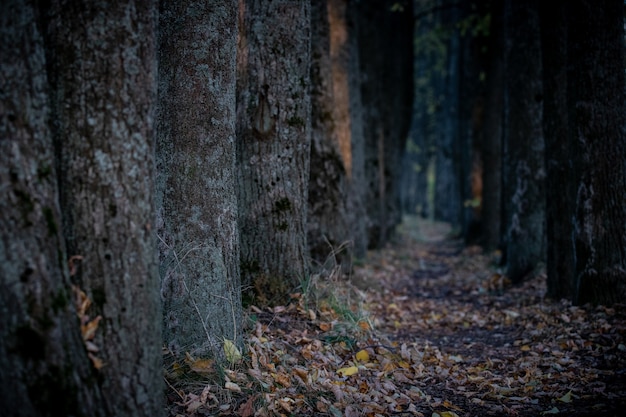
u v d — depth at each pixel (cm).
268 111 562
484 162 1391
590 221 633
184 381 375
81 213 281
